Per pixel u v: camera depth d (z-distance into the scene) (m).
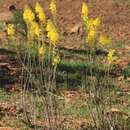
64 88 13.59
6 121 11.03
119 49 18.94
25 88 12.41
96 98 9.98
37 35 10.05
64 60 16.53
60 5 24.94
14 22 18.23
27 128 10.61
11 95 12.97
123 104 12.29
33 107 11.07
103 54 17.19
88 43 9.72
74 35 21.14
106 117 9.86
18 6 25.05
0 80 14.20
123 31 21.91
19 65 15.50
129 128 10.46
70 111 11.62
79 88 13.60
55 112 10.10
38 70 12.91
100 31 21.89
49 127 9.90
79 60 16.72
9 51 16.95
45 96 10.23
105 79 10.87
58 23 22.72
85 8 9.57
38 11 9.70
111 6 24.75
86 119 11.09
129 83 14.31
